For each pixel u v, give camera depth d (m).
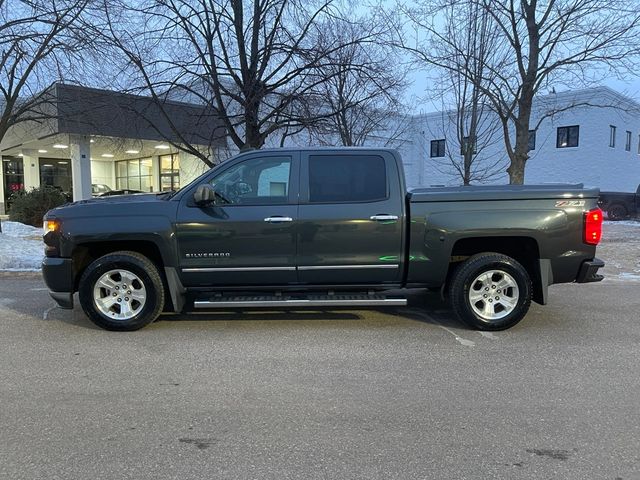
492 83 12.98
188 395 4.11
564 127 28.55
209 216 5.62
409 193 5.84
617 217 22.67
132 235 5.61
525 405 3.93
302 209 5.64
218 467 3.08
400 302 5.71
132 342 5.44
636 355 5.04
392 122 28.98
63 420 3.68
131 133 14.54
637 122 30.67
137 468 3.06
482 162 30.12
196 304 5.68
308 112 10.79
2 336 5.65
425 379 4.44
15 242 12.77
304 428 3.56
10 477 2.96
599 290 8.12
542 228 5.59
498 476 2.98
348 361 4.88
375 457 3.19
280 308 6.84
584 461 3.14
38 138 20.45
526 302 5.71
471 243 5.96
